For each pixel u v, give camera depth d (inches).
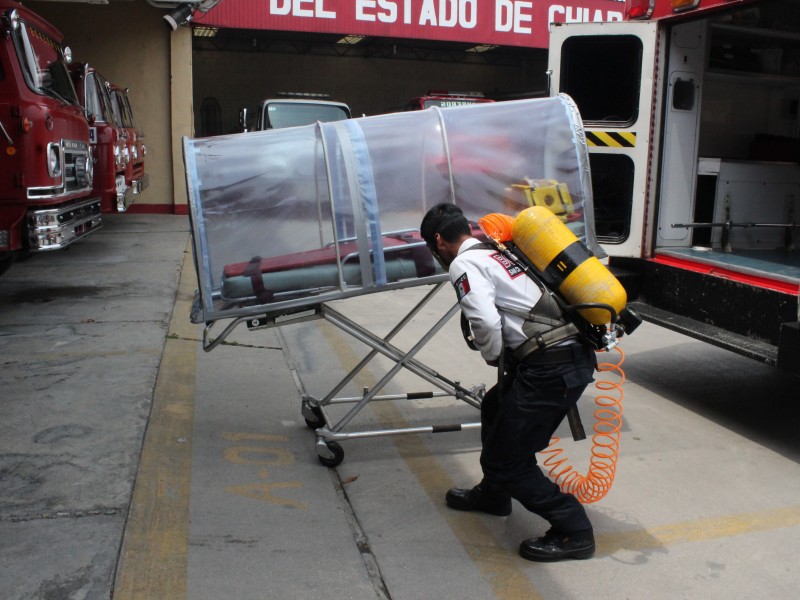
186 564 116.6
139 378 197.0
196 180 143.3
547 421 118.0
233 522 130.8
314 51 1011.3
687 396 207.3
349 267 146.6
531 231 118.1
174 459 154.5
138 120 585.9
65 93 306.0
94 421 167.3
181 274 352.8
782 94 253.1
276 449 164.1
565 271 115.8
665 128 215.2
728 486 152.2
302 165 147.6
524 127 160.9
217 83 991.0
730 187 232.8
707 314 196.7
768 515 140.2
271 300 143.9
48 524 123.0
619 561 123.7
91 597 104.7
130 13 569.9
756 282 181.8
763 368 235.3
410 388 208.4
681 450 170.1
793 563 123.8
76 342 231.5
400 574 118.8
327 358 234.1
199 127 993.5
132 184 457.4
